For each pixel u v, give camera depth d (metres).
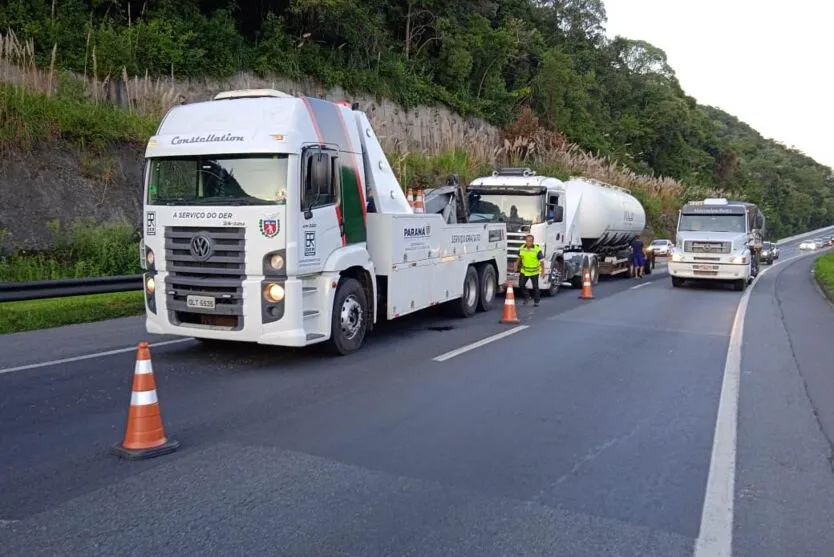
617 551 4.08
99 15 22.48
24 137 16.02
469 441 6.07
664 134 67.25
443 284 12.57
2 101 15.82
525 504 4.73
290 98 8.86
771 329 13.55
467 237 13.68
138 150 18.45
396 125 32.31
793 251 80.12
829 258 43.09
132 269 15.32
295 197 8.36
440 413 6.92
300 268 8.47
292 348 10.01
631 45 74.69
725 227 23.05
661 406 7.46
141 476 5.07
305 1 26.55
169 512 4.46
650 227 47.38
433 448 5.85
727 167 85.06
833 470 5.59
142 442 5.51
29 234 15.17
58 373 8.10
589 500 4.84
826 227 139.88
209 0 26.34
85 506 4.52
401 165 24.58
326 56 30.33
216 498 4.70
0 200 15.10
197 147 8.55
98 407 6.79
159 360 9.05
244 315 8.42
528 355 10.05
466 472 5.31
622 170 46.59
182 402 7.07
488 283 14.91
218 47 24.58
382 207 10.44
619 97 67.19
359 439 6.04
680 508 4.75
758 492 5.09
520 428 6.50
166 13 23.75
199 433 6.09
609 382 8.51
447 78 38.09
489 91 41.00
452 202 14.80
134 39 21.58
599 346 11.00
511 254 17.77
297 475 5.15
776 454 5.96
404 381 8.23
